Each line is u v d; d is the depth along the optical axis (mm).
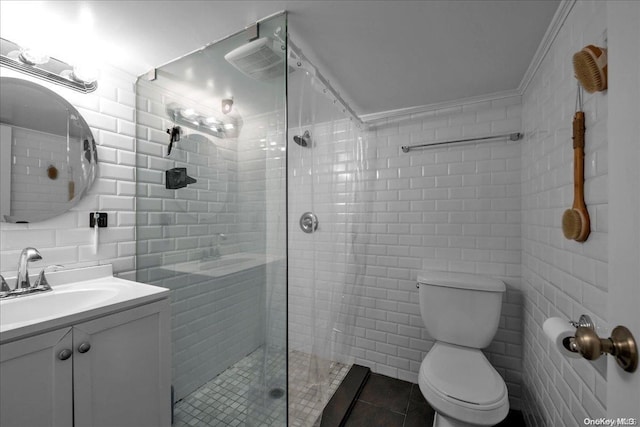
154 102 1562
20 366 758
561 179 1090
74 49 1318
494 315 1559
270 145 1183
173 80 1467
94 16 1095
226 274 1360
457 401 1149
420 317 1954
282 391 1199
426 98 1846
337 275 1730
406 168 2014
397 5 1016
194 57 1359
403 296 2006
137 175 1598
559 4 1010
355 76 1563
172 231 1562
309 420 1391
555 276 1155
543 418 1287
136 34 1210
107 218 1453
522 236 1691
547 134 1257
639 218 397
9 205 1135
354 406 1706
